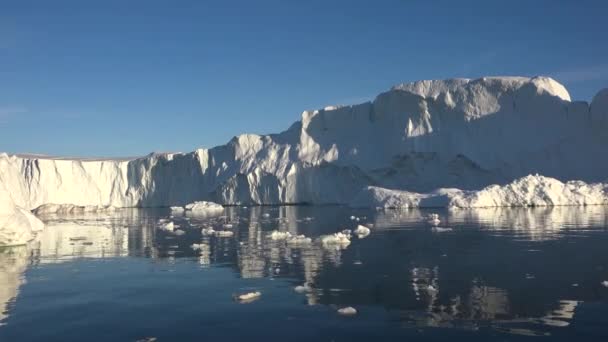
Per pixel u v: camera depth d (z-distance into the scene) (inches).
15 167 1049.5
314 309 350.6
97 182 2466.8
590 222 871.7
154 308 363.6
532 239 658.2
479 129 1733.5
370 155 1911.9
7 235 737.6
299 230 920.3
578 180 1487.5
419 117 1841.8
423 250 597.9
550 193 1318.9
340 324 315.3
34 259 612.4
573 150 1596.9
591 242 618.2
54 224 1284.4
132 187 2504.9
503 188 1360.7
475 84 1768.0
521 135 1673.2
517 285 396.8
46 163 2303.2
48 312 358.6
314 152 2054.6
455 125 1779.0
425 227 863.1
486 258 523.5
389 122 1926.7
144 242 789.2
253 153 2253.9
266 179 2105.1
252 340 290.7
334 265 516.1
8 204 744.3
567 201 1321.4
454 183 1736.0
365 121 2017.7
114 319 338.0
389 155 1850.4
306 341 286.4
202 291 414.0
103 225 1210.0
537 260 502.9
